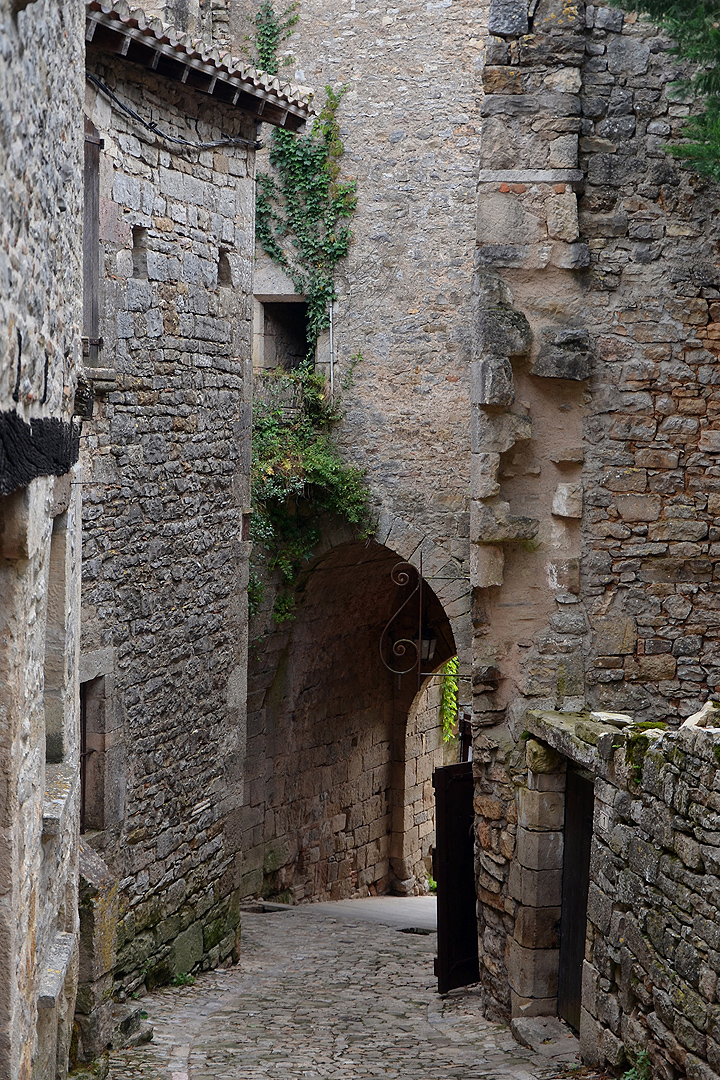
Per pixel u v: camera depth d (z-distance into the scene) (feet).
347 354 44.80
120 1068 22.47
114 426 26.78
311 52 44.57
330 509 44.27
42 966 13.89
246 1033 26.58
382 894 56.59
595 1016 22.58
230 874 34.37
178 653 30.55
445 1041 26.40
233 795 34.35
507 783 28.43
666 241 27.45
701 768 18.17
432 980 33.47
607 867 22.25
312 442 44.45
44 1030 14.35
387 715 56.34
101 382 25.55
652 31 27.12
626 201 27.48
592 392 27.71
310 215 44.86
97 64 25.57
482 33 42.65
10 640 11.26
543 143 27.25
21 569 11.36
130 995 28.50
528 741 27.53
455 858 31.68
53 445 12.70
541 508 28.02
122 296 26.89
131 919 28.35
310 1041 26.09
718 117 24.54
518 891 27.66
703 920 17.87
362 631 53.06
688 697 27.91
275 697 46.65
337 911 46.70
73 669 18.51
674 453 27.71
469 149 43.09
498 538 27.63
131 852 28.27
